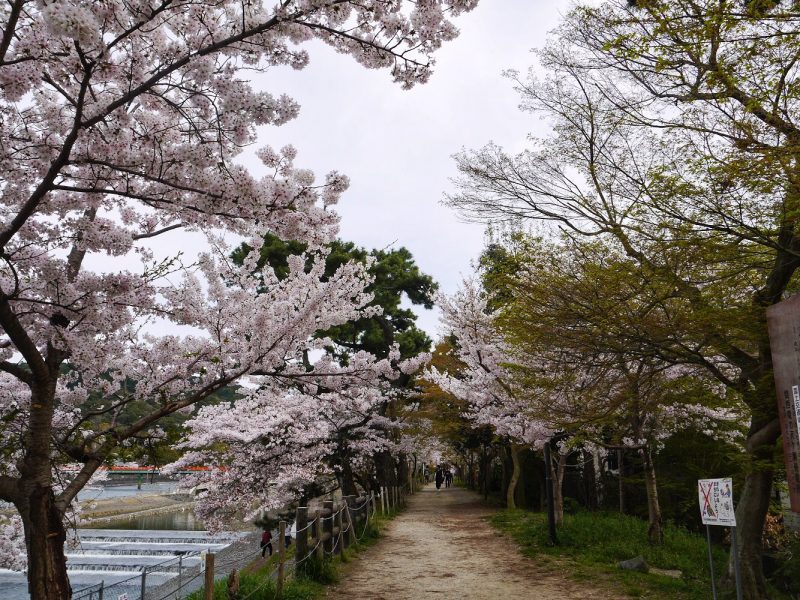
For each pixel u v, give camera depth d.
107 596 15.95
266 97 4.54
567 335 7.60
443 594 8.62
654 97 7.52
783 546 10.12
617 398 7.87
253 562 14.77
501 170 9.40
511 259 8.88
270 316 7.54
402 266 23.66
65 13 3.26
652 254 6.92
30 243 5.30
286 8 4.37
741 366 7.82
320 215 5.20
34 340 5.89
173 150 4.62
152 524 42.59
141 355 7.04
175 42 4.60
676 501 15.81
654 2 5.98
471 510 22.91
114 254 5.45
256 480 18.03
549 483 12.67
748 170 5.60
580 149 8.40
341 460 20.64
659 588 8.53
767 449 7.24
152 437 6.34
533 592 8.63
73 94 5.11
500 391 14.62
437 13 4.60
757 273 7.08
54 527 4.50
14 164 4.95
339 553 11.27
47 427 4.64
